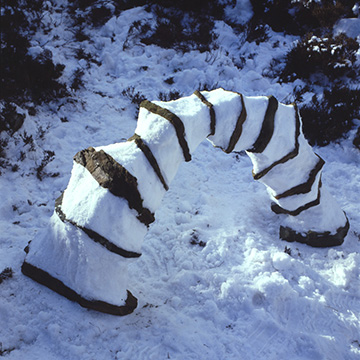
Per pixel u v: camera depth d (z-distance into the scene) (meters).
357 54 2.91
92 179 1.58
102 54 3.00
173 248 1.98
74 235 1.61
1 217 2.02
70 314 1.68
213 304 1.77
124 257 1.61
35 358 1.57
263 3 3.38
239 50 3.15
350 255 1.97
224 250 1.96
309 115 2.60
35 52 2.75
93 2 3.37
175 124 1.58
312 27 3.29
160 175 1.61
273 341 1.69
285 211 2.10
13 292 1.73
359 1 3.23
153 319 1.72
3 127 2.29
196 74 2.88
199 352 1.64
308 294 1.84
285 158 1.88
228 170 2.45
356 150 2.49
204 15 3.35
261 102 1.77
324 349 1.67
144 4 3.45
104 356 1.60
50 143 2.40
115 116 2.64
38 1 3.11
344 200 2.27
